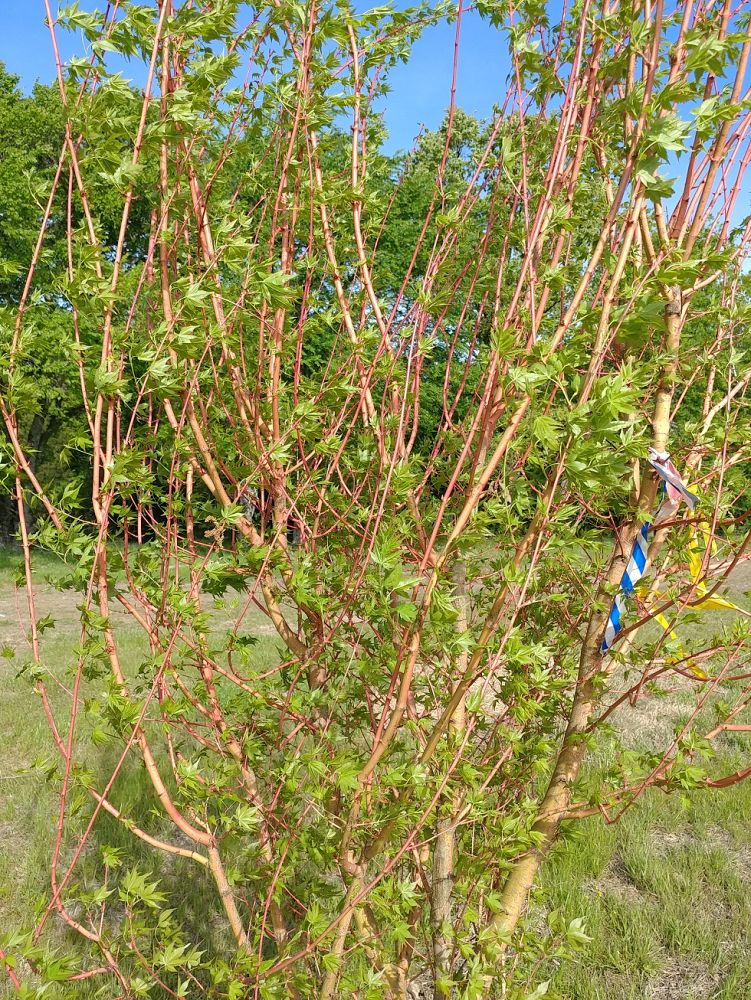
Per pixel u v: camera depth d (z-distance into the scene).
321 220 1.84
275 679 2.06
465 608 1.95
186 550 1.81
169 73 1.61
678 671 1.89
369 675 1.76
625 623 1.99
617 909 3.52
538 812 1.92
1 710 5.95
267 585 1.91
